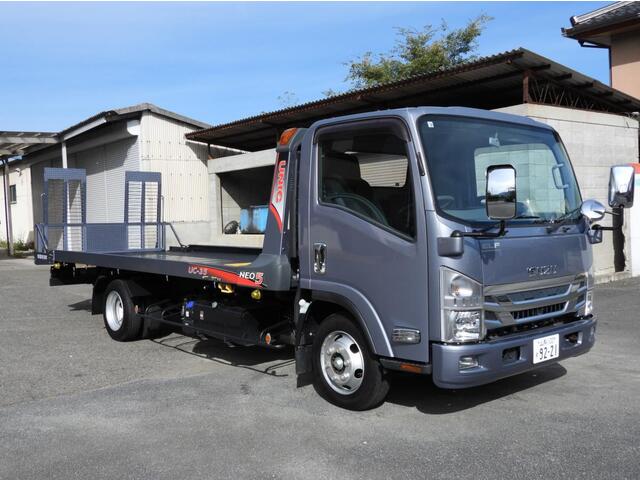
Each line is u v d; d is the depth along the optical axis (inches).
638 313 356.5
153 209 417.7
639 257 507.5
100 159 802.8
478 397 210.8
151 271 279.7
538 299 184.5
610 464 153.9
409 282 174.4
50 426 189.3
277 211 217.5
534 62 427.5
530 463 155.7
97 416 198.2
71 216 379.6
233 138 724.0
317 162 203.9
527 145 203.9
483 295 170.1
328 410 200.2
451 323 166.2
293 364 263.3
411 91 506.9
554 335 186.4
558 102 524.4
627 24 668.1
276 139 711.1
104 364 267.6
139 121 704.4
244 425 187.9
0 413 202.1
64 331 341.1
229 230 720.3
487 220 176.1
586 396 210.4
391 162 181.6
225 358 276.1
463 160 182.9
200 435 180.2
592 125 479.8
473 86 491.8
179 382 237.5
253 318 232.1
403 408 200.5
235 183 751.1
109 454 167.0
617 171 202.8
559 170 212.5
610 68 714.8
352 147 193.3
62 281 363.6
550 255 188.4
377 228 182.7
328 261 197.9
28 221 1143.6
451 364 165.2
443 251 165.9
